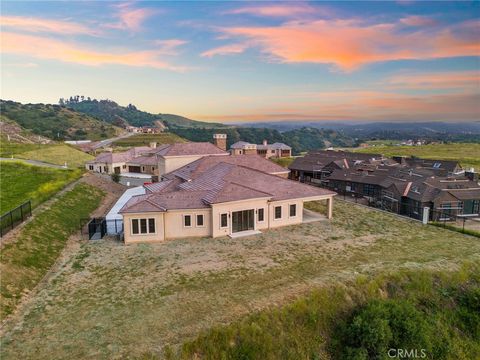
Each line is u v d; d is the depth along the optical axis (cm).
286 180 3575
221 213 2894
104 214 3703
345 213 3794
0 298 1792
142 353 1441
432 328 1920
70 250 2627
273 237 2922
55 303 1844
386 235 3053
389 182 4547
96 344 1495
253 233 2998
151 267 2303
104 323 1652
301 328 1759
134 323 1652
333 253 2578
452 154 10275
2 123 13238
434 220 3716
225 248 2648
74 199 3812
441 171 5266
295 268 2286
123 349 1463
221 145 5525
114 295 1928
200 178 3606
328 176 5719
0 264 2047
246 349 1568
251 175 3500
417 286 2164
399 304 1944
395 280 2180
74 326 1630
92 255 2519
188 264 2348
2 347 1473
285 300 1862
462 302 2128
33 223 2769
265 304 1819
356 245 2769
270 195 3111
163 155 4544
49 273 2225
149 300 1870
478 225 3541
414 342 1797
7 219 2519
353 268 2289
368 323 1778
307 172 6372
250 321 1681
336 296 1958
